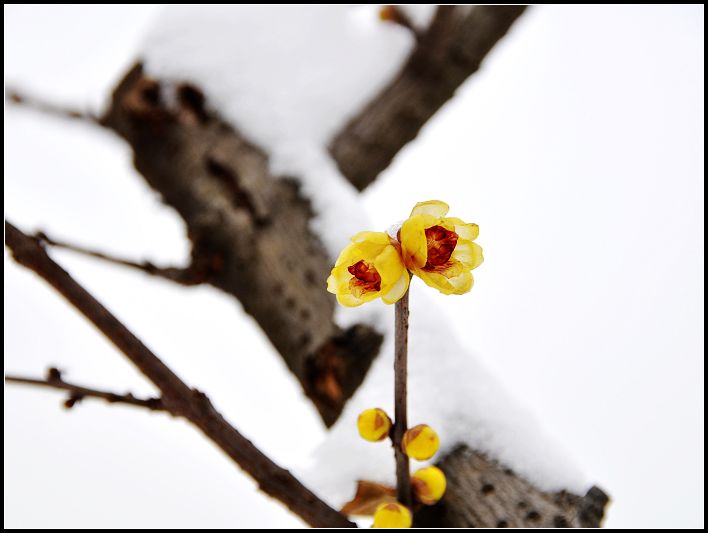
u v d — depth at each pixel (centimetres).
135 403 43
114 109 60
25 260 43
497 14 63
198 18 61
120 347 43
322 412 51
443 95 64
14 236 43
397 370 40
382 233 39
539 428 46
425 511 44
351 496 45
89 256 50
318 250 52
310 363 50
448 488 45
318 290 51
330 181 54
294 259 52
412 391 47
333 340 50
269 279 53
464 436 46
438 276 39
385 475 45
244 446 43
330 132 60
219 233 54
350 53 63
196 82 57
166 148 57
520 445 45
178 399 43
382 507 42
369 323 50
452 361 47
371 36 65
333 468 46
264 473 43
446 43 62
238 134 56
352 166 60
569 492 45
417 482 43
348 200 53
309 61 62
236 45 60
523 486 45
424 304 49
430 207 39
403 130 62
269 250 53
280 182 54
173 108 57
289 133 56
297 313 52
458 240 40
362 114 61
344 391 49
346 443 46
